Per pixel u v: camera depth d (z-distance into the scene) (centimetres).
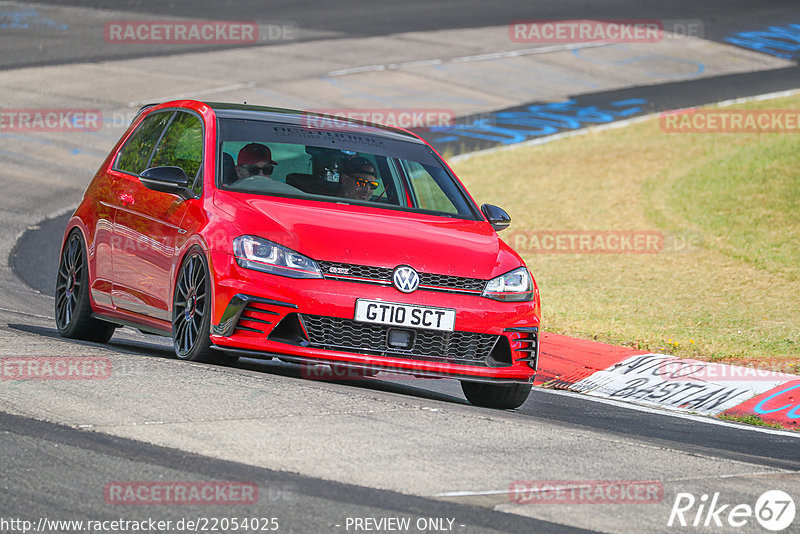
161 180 2564
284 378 2347
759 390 2931
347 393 2241
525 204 6431
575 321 3866
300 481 1630
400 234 2473
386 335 2348
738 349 3441
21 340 2595
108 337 3069
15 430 1786
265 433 1862
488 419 2161
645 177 6825
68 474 1591
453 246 2502
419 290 2373
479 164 7394
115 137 7550
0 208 5691
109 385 2109
